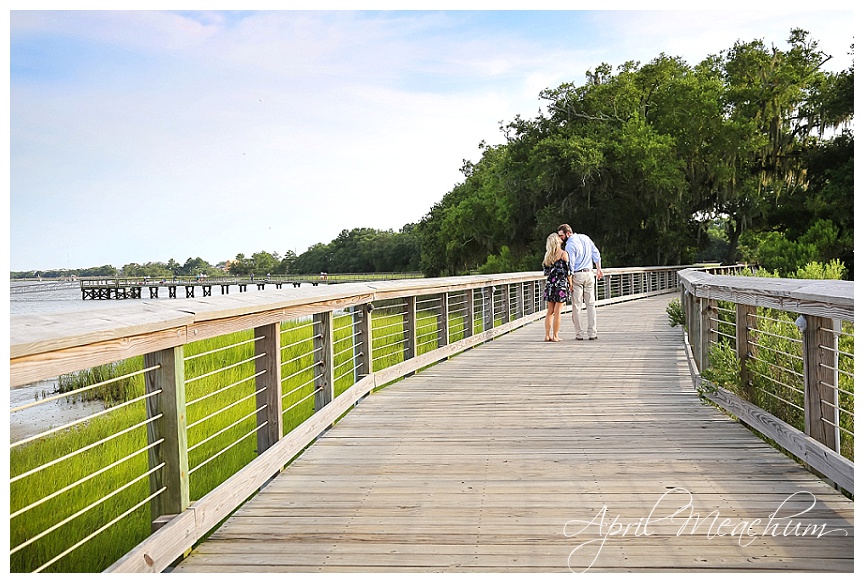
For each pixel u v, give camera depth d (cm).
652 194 3256
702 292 672
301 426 498
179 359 326
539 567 305
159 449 322
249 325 404
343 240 13862
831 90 3158
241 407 770
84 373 1130
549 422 593
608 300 2152
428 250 5550
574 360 961
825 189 2959
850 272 2662
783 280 480
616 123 3691
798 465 454
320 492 414
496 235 4206
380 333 1319
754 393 562
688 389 735
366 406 671
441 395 723
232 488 371
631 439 530
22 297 9438
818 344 415
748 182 3375
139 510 459
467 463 472
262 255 14625
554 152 3319
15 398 1045
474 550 325
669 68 3869
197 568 308
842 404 506
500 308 1430
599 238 3516
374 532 349
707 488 410
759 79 3434
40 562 372
